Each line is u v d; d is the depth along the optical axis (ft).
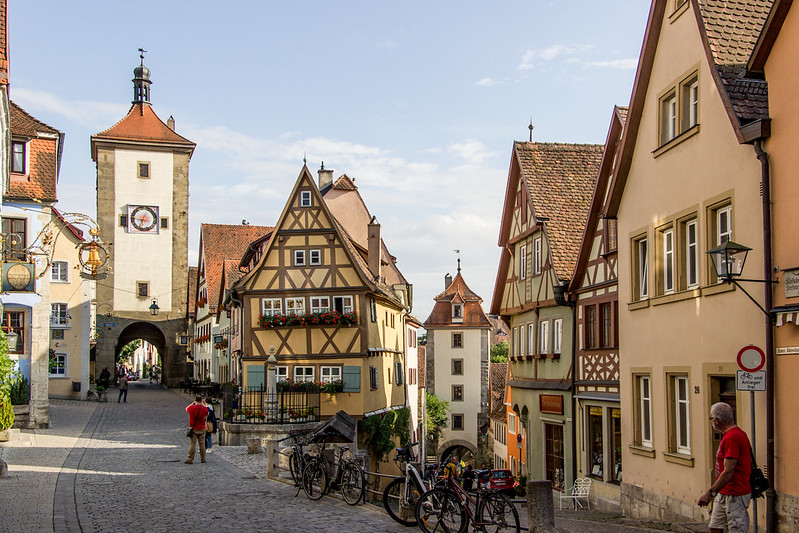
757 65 39.01
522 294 85.10
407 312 137.69
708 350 44.09
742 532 28.40
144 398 154.30
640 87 52.95
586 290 68.08
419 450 166.30
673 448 48.93
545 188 79.61
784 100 37.50
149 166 186.39
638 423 54.24
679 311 47.73
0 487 51.11
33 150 97.14
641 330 53.26
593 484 64.95
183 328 185.47
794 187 36.65
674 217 48.65
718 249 36.40
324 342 103.40
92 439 86.74
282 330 104.22
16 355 94.63
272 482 55.57
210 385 152.66
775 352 37.60
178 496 48.93
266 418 88.63
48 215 94.94
